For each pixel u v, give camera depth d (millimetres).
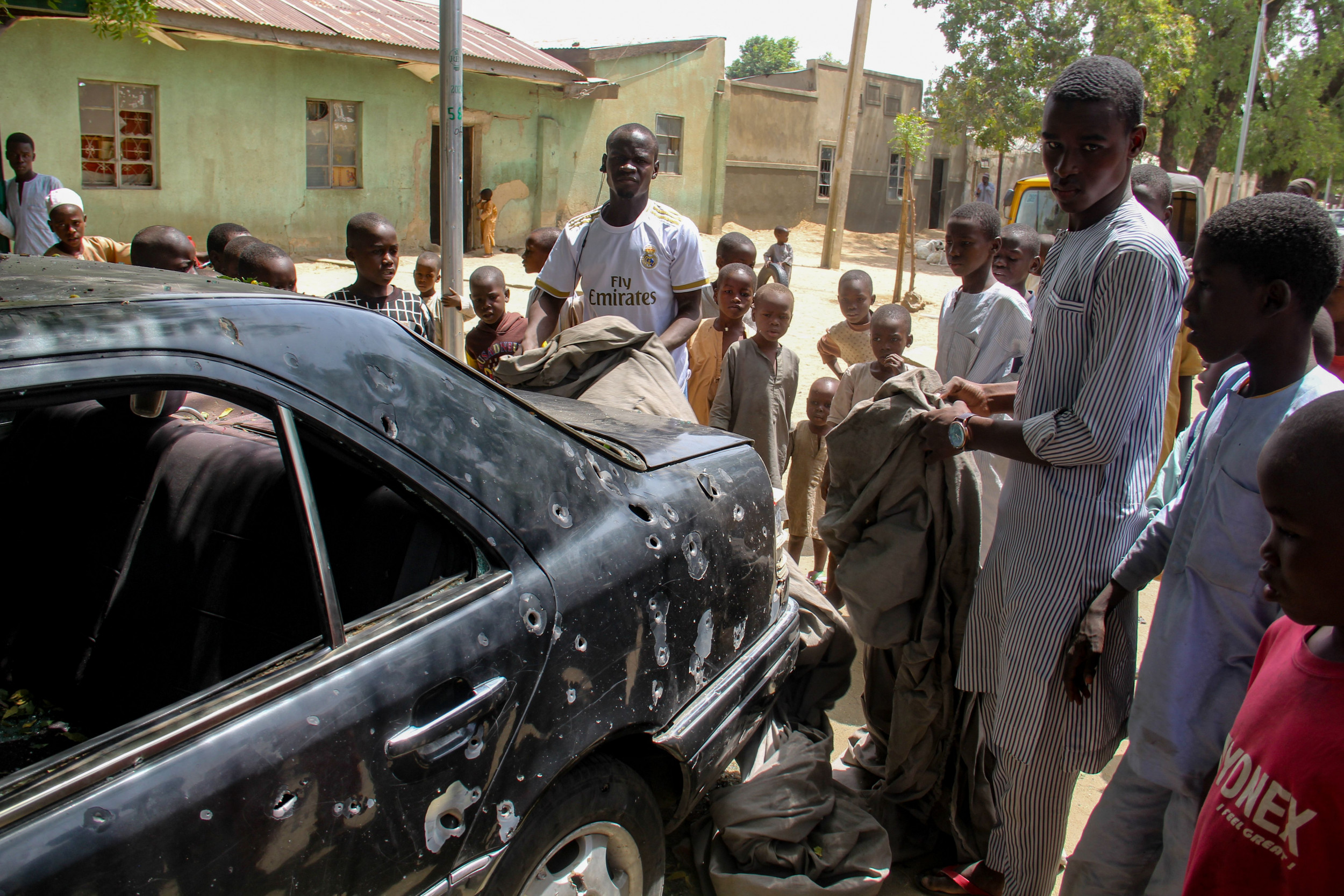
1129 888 2164
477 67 15789
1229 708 1909
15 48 11672
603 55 19062
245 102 13891
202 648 1917
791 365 4051
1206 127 22391
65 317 1406
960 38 21203
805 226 25219
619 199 3938
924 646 2660
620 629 1973
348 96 15078
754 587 2506
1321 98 23672
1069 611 2311
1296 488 1279
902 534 2641
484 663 1692
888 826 2814
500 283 4516
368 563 1849
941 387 2777
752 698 2457
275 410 1570
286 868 1431
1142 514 2299
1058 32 20312
